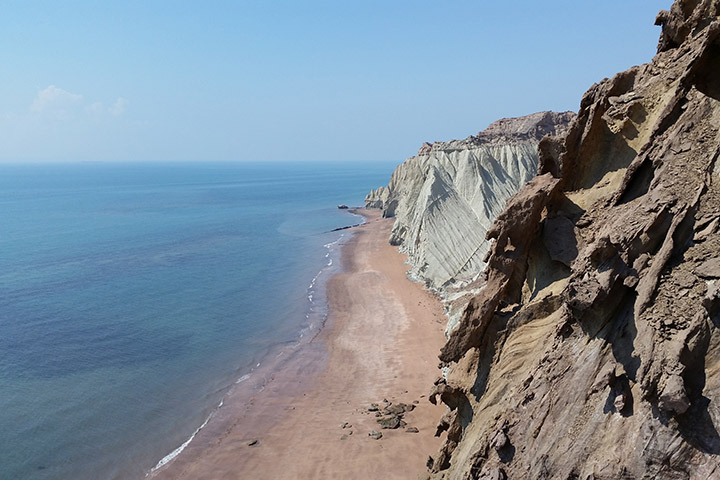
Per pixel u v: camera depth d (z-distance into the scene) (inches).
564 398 495.5
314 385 1473.9
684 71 581.0
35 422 1298.0
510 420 536.4
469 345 657.0
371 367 1555.1
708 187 495.8
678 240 486.3
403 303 2191.2
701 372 419.2
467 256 2471.7
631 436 424.8
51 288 2551.7
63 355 1721.2
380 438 1137.4
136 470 1111.0
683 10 663.8
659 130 583.5
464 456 604.1
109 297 2404.0
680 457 394.0
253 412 1339.8
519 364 603.5
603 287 483.2
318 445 1142.3
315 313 2149.4
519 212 660.7
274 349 1776.6
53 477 1088.2
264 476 1055.6
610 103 689.6
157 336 1903.3
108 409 1370.6
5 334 1903.3
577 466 453.1
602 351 484.4
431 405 1268.5
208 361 1680.6
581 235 628.1
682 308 442.9
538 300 624.1
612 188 639.1
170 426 1288.1
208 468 1102.4
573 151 691.4
